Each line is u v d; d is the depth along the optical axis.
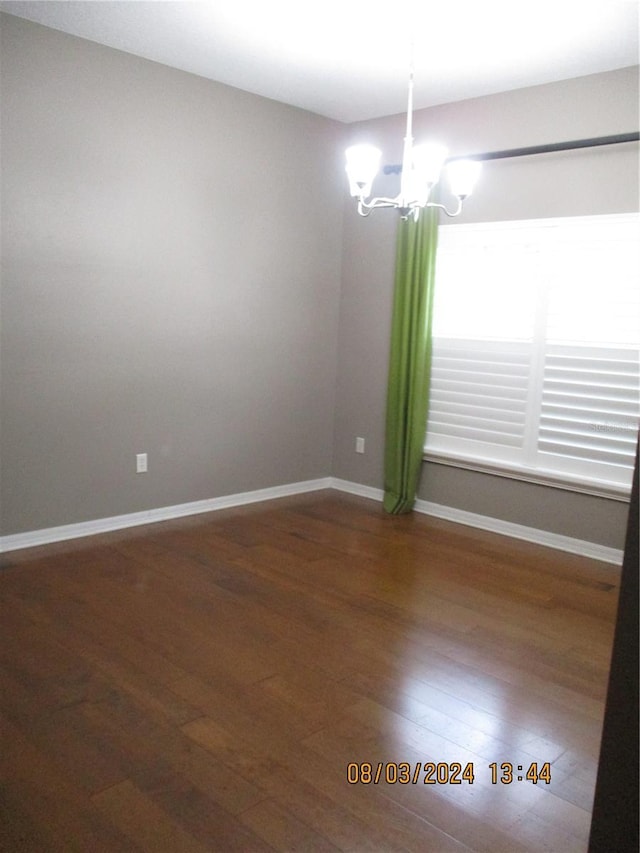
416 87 4.16
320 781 2.04
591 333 3.97
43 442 3.83
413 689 2.57
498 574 3.75
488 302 4.40
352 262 5.13
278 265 4.81
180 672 2.62
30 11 3.34
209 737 2.23
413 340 4.64
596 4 3.01
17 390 3.68
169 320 4.27
